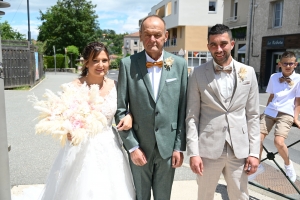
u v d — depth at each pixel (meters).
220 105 2.58
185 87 2.70
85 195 2.71
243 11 22.62
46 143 5.79
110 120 2.95
